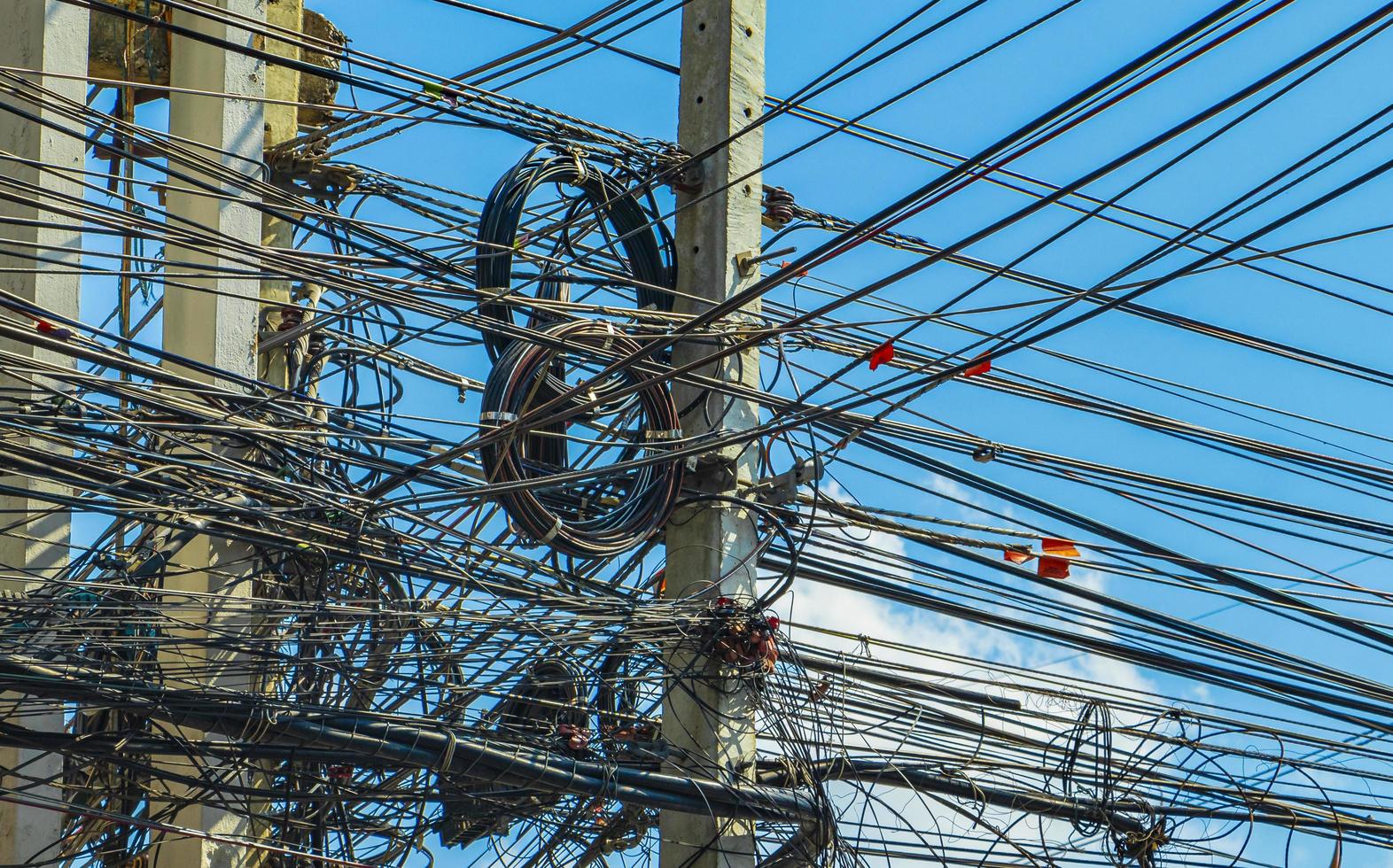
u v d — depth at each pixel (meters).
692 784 21.38
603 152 24.20
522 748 20.88
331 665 21.84
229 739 20.17
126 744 19.36
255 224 24.92
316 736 19.81
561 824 24.52
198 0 23.41
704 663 22.30
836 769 22.53
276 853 22.84
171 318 24.81
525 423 20.48
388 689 22.53
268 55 21.36
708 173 24.23
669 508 22.81
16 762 21.80
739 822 21.88
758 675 22.08
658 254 24.11
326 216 21.23
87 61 23.66
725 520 23.03
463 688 22.19
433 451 22.91
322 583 23.50
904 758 23.19
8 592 21.06
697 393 23.44
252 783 22.98
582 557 22.38
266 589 24.14
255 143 25.38
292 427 22.12
